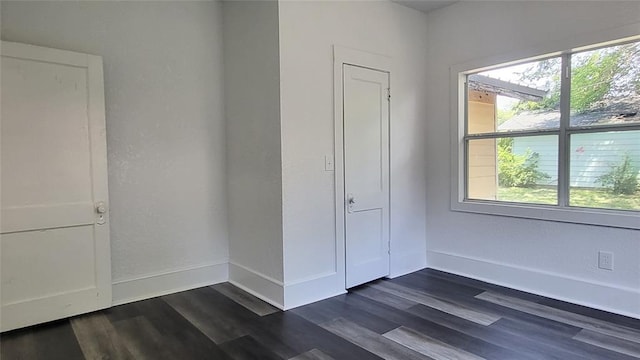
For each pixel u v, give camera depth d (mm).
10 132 2738
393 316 2971
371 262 3746
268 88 3193
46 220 2873
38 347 2547
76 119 2975
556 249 3281
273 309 3137
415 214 4168
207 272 3795
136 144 3385
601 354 2355
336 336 2645
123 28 3291
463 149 3979
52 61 2867
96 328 2814
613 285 2973
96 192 3074
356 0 3525
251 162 3469
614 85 2971
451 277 3920
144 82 3410
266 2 3166
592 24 3000
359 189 3623
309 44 3213
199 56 3693
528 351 2406
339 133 3443
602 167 3053
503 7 3537
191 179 3686
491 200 3797
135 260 3402
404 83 3977
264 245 3357
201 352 2459
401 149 3986
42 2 2941
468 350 2428
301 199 3217
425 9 4043
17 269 2779
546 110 3361
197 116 3703
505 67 3641
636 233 2852
